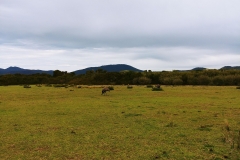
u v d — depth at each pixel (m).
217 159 8.63
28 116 17.48
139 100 27.89
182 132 12.45
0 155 9.23
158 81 91.12
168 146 10.13
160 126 13.85
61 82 101.25
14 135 12.07
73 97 32.28
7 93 39.91
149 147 10.02
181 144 10.41
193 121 15.27
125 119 16.03
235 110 19.67
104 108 21.30
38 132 12.62
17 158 8.91
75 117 16.92
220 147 9.93
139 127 13.61
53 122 15.20
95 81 95.56
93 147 10.06
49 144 10.54
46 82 100.88
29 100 28.78
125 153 9.31
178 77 86.44
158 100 27.77
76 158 8.85
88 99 29.38
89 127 13.69
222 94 35.69
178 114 17.95
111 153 9.33
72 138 11.43
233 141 10.54
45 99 29.88
